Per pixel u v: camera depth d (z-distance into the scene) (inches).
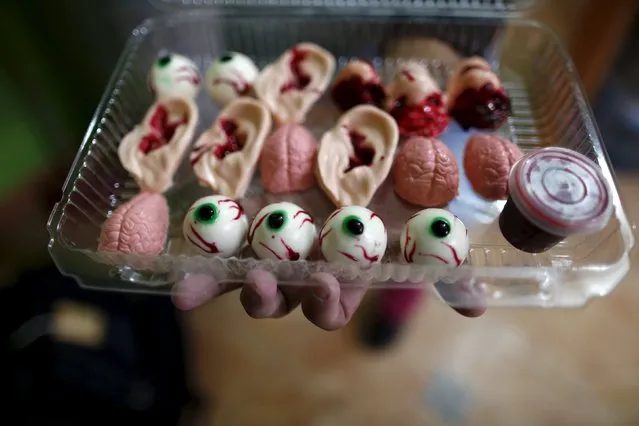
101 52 16.9
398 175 11.5
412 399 18.1
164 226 11.4
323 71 13.4
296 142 11.8
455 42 14.7
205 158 12.0
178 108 12.9
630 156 19.2
